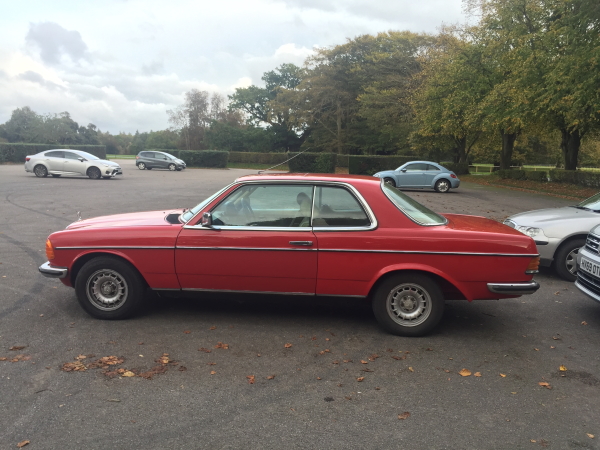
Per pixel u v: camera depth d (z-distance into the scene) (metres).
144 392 3.35
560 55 21.34
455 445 2.78
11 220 10.91
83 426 2.90
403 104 43.00
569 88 19.53
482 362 4.00
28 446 2.69
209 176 30.62
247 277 4.55
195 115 68.38
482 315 5.28
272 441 2.78
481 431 2.94
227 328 4.66
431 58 38.66
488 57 29.47
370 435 2.87
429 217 4.68
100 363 3.80
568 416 3.15
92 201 14.85
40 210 12.61
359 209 4.47
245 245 4.48
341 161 51.69
